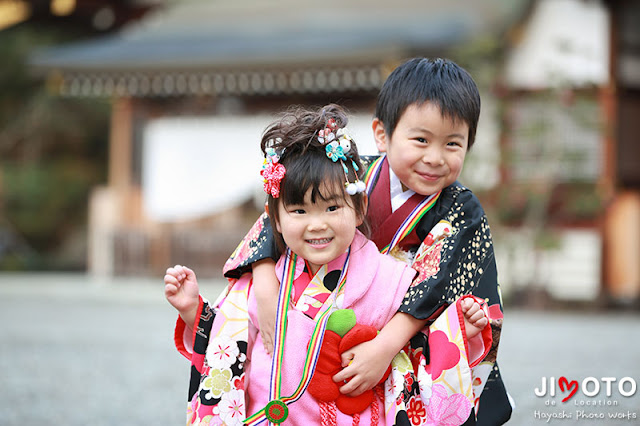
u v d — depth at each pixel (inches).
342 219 105.9
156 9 780.6
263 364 110.1
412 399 108.4
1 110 948.0
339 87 587.2
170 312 455.8
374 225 116.3
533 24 557.9
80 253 885.2
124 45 660.1
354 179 107.5
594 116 522.3
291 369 105.3
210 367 111.2
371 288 109.0
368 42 552.4
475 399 113.7
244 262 113.9
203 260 647.8
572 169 521.3
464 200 115.6
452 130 106.9
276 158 107.7
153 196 661.9
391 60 548.1
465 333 107.3
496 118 528.4
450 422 106.7
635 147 548.4
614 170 541.0
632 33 552.7
